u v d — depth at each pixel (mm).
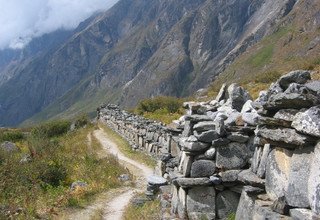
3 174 17531
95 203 14977
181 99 48188
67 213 13570
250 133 9273
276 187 6875
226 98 11117
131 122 30344
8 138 37219
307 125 6051
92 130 41594
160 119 36406
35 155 22156
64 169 19203
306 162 6176
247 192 7340
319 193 5707
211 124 9352
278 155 6910
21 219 12414
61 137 39188
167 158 15547
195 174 9297
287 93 6578
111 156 24672
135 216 12281
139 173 20875
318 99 6258
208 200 9250
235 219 8000
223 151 9227
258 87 40688
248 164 9172
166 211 10539
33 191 15977
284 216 6336
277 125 6859
